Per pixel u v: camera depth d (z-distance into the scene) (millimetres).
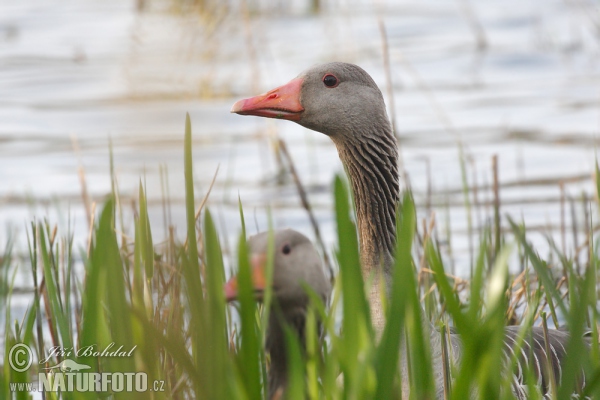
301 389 6039
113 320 6117
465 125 20641
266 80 22469
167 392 7570
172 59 22438
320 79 9672
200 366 5871
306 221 15938
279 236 7191
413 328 6094
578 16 28141
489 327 5855
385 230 9633
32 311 7898
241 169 18766
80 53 25344
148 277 7914
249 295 5738
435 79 23766
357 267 5879
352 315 5953
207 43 23078
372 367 5992
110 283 6062
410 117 21359
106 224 6141
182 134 19188
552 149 18969
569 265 8078
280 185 17922
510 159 18500
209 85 21641
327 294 7402
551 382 8242
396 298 5746
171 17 23859
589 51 25172
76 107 21719
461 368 5930
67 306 9320
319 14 29516
